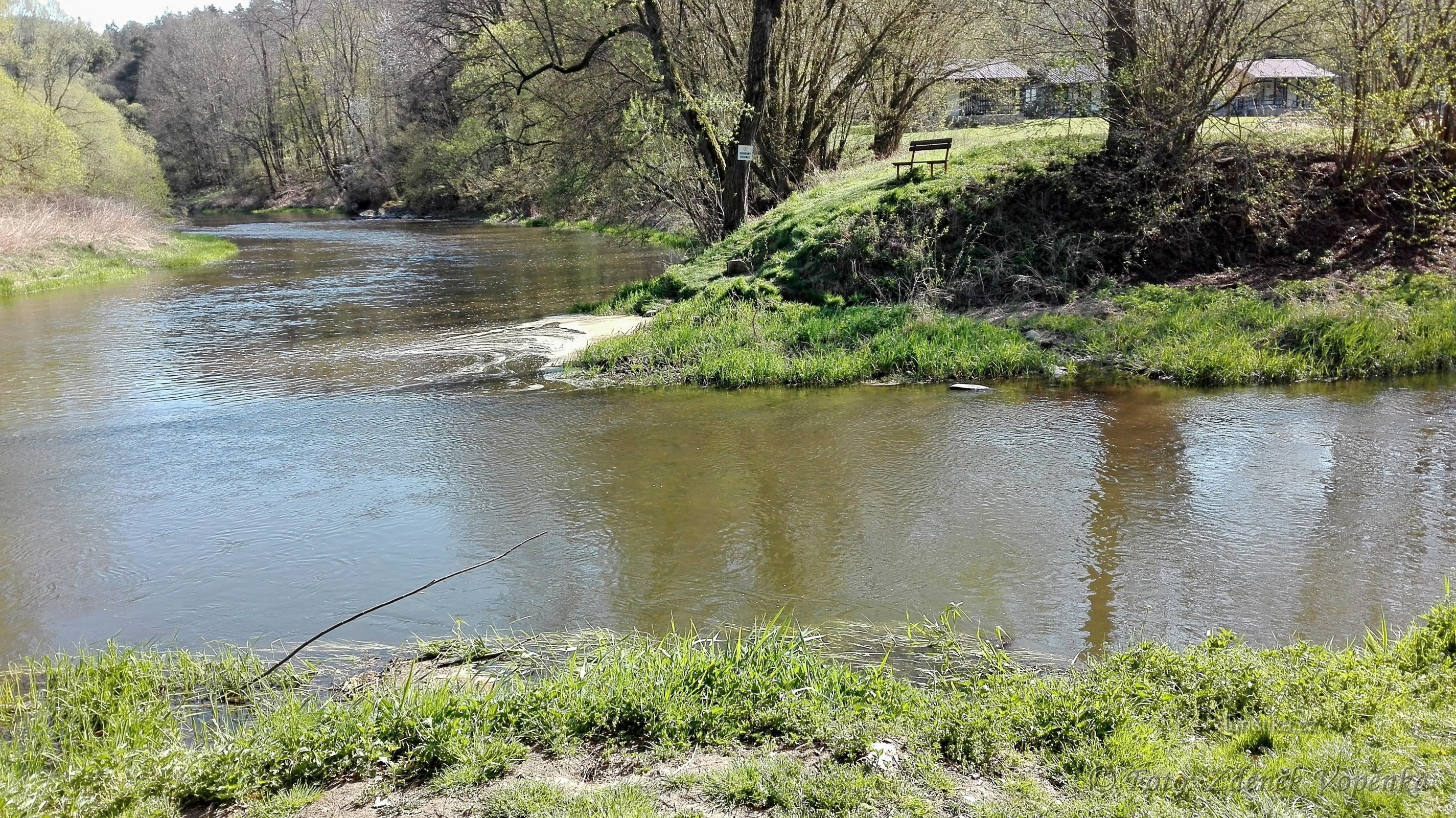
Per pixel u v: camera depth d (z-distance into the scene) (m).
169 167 77.25
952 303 15.20
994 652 5.52
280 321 18.80
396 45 30.06
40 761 4.54
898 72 24.19
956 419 10.76
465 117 34.12
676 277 17.73
